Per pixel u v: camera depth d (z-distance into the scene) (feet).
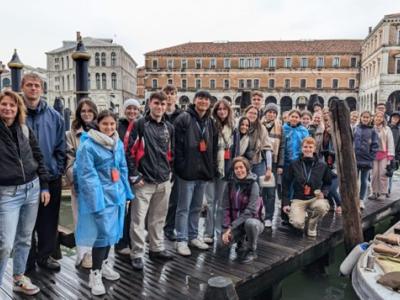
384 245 17.29
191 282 13.62
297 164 19.57
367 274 14.94
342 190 19.79
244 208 16.02
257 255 16.25
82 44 22.66
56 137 13.38
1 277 11.46
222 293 10.65
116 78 220.43
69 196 30.37
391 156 27.43
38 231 13.98
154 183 14.24
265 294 15.92
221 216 17.24
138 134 13.92
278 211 23.86
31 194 11.62
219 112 16.57
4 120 10.89
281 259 15.87
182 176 15.61
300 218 18.79
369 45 169.89
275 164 20.20
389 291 13.64
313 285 18.86
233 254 16.25
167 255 15.51
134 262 14.55
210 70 201.36
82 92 22.63
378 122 27.55
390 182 29.27
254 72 197.26
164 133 14.43
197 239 16.89
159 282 13.58
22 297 12.36
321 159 21.40
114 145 12.50
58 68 243.19
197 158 15.55
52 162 13.26
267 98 196.24
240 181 15.99
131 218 14.38
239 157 16.30
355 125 27.96
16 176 10.96
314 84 192.13
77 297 12.45
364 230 23.65
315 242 18.13
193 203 16.61
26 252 12.27
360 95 186.09
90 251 14.65
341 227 20.65
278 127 20.10
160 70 205.98
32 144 11.90
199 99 15.49
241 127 18.15
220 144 16.55
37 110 12.82
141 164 13.96
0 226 10.94
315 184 19.12
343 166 19.60
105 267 13.84
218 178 16.96
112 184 12.44
